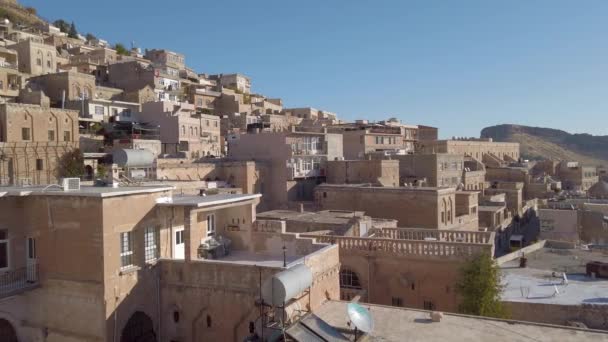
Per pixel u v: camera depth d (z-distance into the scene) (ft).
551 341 56.34
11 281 68.95
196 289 72.28
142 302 71.97
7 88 268.82
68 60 380.78
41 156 211.82
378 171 214.48
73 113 233.14
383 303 97.55
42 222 70.49
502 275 100.68
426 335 58.80
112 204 67.56
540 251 128.47
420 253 94.22
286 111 467.52
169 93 349.82
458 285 88.48
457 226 175.83
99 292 66.33
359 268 99.50
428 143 371.56
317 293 73.67
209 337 71.26
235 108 394.73
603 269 100.99
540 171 422.41
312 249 84.33
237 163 212.43
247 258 84.99
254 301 67.41
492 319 64.13
